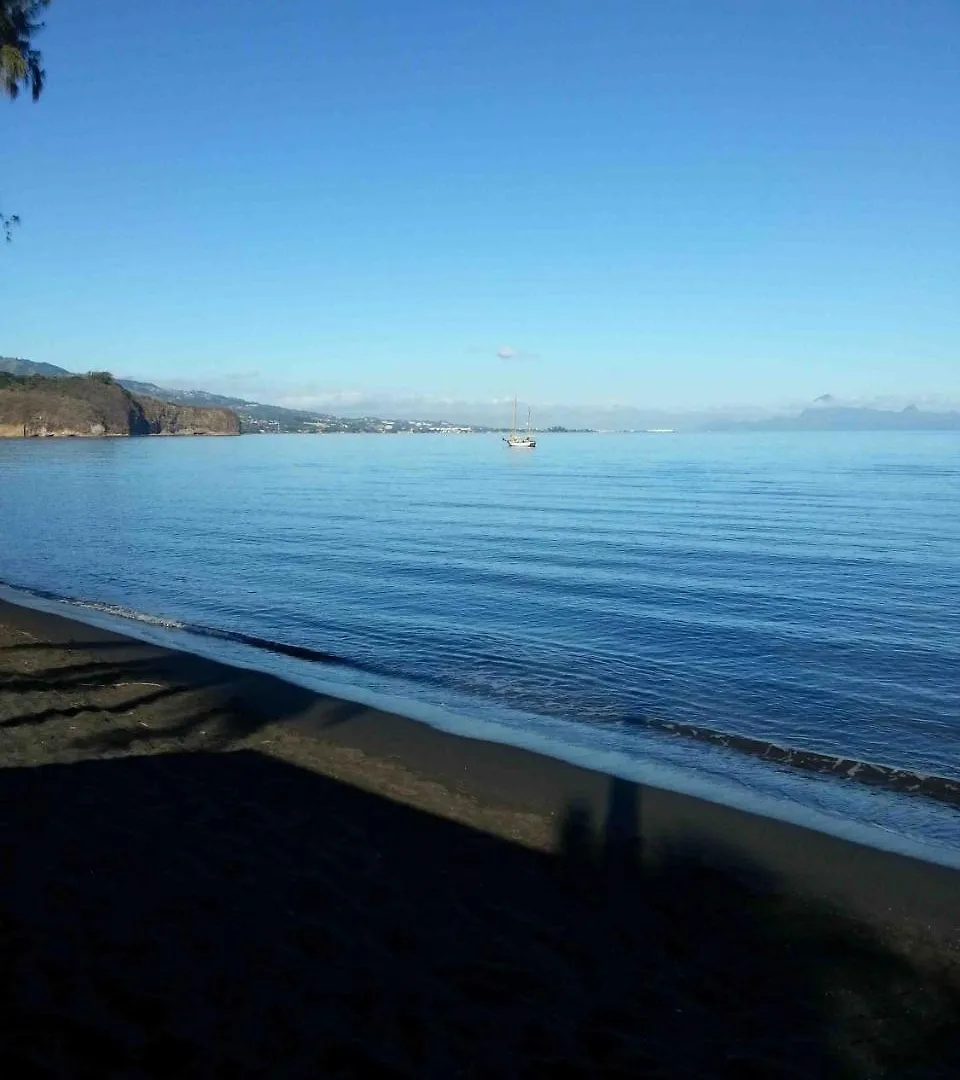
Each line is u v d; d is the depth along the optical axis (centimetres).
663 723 966
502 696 1073
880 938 501
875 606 1614
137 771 724
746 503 3834
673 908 529
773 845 629
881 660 1241
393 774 752
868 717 997
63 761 737
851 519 3128
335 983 422
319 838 603
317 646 1343
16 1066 345
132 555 2386
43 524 3169
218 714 920
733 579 1917
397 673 1184
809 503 3809
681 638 1376
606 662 1235
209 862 553
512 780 749
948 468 6894
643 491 4631
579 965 456
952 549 2353
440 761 794
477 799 700
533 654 1281
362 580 1955
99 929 460
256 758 779
